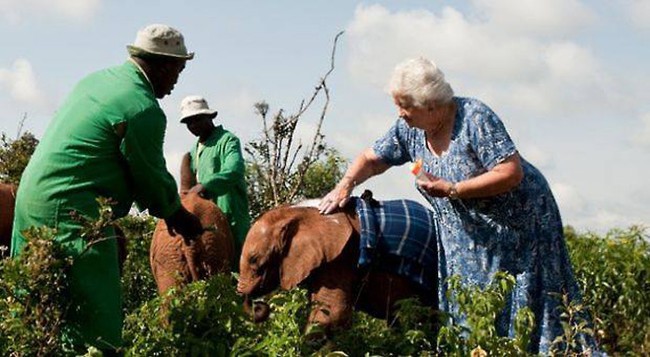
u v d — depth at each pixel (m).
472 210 6.69
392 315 7.05
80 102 6.41
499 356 6.05
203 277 8.17
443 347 6.36
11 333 6.02
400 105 6.66
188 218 6.82
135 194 6.55
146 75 6.66
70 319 6.22
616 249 9.52
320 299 6.93
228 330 6.43
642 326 8.83
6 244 8.04
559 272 6.70
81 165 6.30
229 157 9.40
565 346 6.61
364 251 6.92
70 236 6.25
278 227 7.07
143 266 9.55
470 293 6.33
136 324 6.67
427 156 6.87
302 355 6.14
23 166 10.97
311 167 16.48
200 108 9.50
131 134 6.32
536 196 6.68
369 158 7.20
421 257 7.00
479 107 6.62
